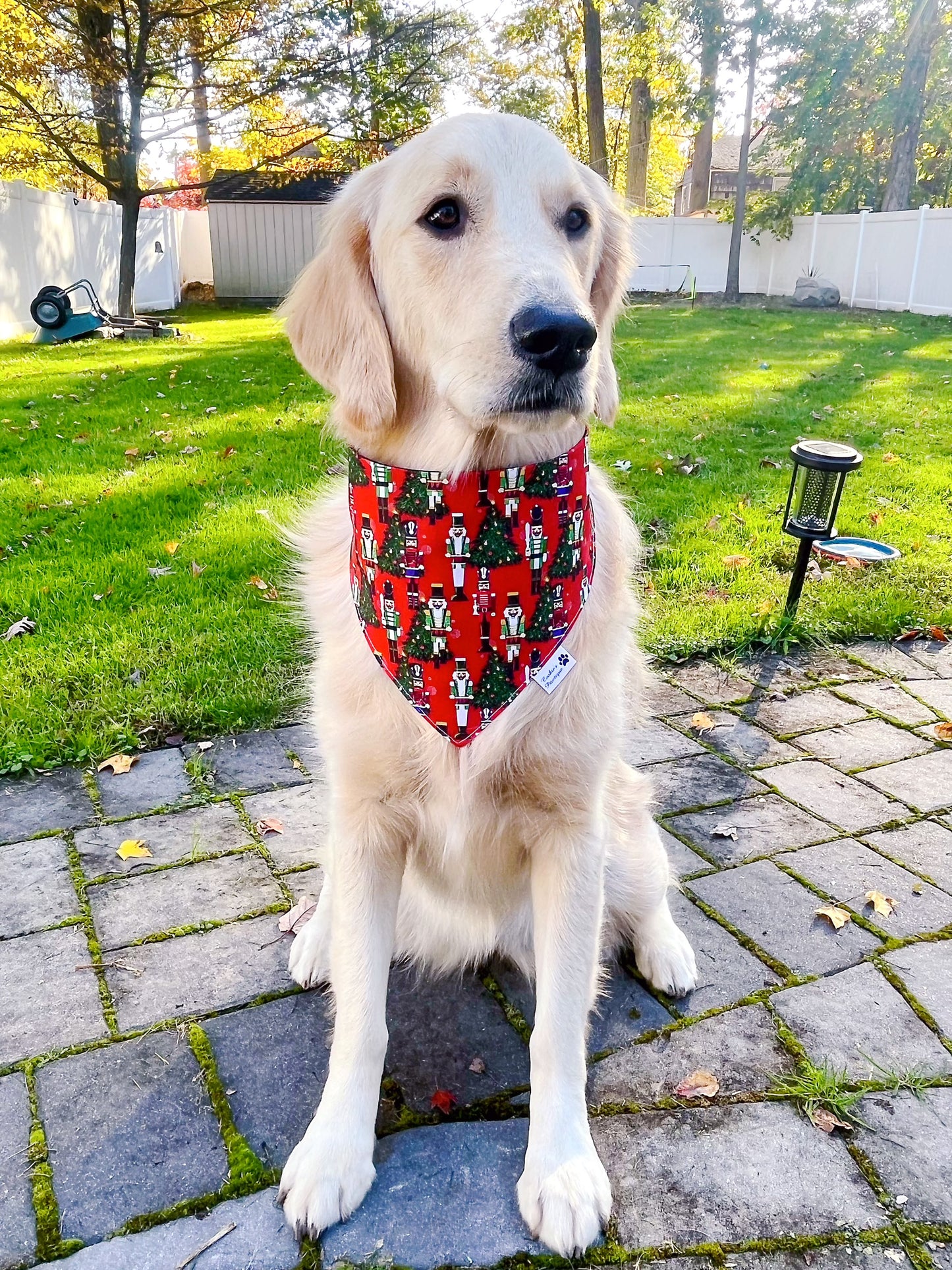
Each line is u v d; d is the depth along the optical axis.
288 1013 2.21
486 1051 2.15
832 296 20.22
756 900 2.62
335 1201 1.71
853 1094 1.96
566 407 1.73
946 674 4.02
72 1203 1.75
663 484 6.34
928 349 12.91
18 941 2.42
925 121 25.06
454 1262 1.64
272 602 4.38
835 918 2.52
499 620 1.90
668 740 3.50
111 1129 1.91
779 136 23.62
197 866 2.73
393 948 2.33
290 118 18.98
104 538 5.16
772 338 14.45
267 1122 1.93
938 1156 1.85
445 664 1.92
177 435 7.58
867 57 22.73
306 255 23.67
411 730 1.95
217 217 23.17
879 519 5.66
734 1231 1.70
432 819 2.03
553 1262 1.64
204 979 2.31
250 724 3.51
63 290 14.10
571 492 1.92
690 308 20.23
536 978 2.17
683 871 2.75
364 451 2.05
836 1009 2.23
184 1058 2.08
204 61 16.98
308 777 3.19
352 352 2.01
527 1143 1.86
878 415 8.55
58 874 2.68
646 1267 1.63
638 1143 1.88
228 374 10.76
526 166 1.89
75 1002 2.23
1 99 17.34
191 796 3.08
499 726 1.92
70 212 16.86
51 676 3.69
